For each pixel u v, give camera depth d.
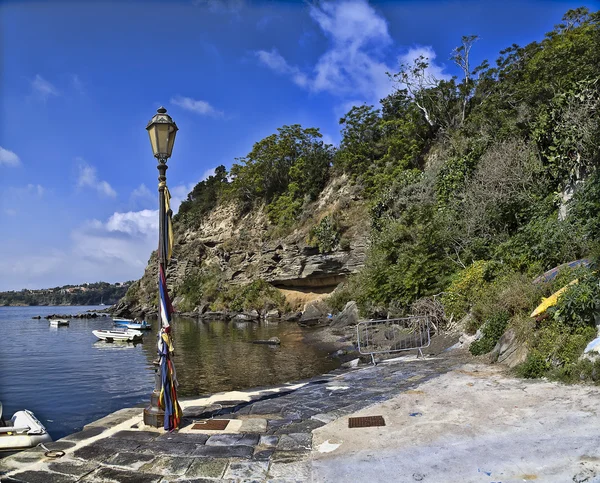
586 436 4.77
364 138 50.66
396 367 10.89
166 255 6.97
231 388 13.20
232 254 58.25
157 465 5.03
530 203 17.08
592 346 7.29
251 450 5.40
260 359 18.81
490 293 12.61
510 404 6.35
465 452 4.77
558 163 16.58
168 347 6.66
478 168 20.19
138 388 14.80
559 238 12.84
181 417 6.70
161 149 7.02
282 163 61.12
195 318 50.47
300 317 40.06
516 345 9.32
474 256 17.62
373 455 4.95
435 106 41.94
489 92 38.69
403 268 20.41
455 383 8.17
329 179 51.66
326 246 40.06
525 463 4.33
